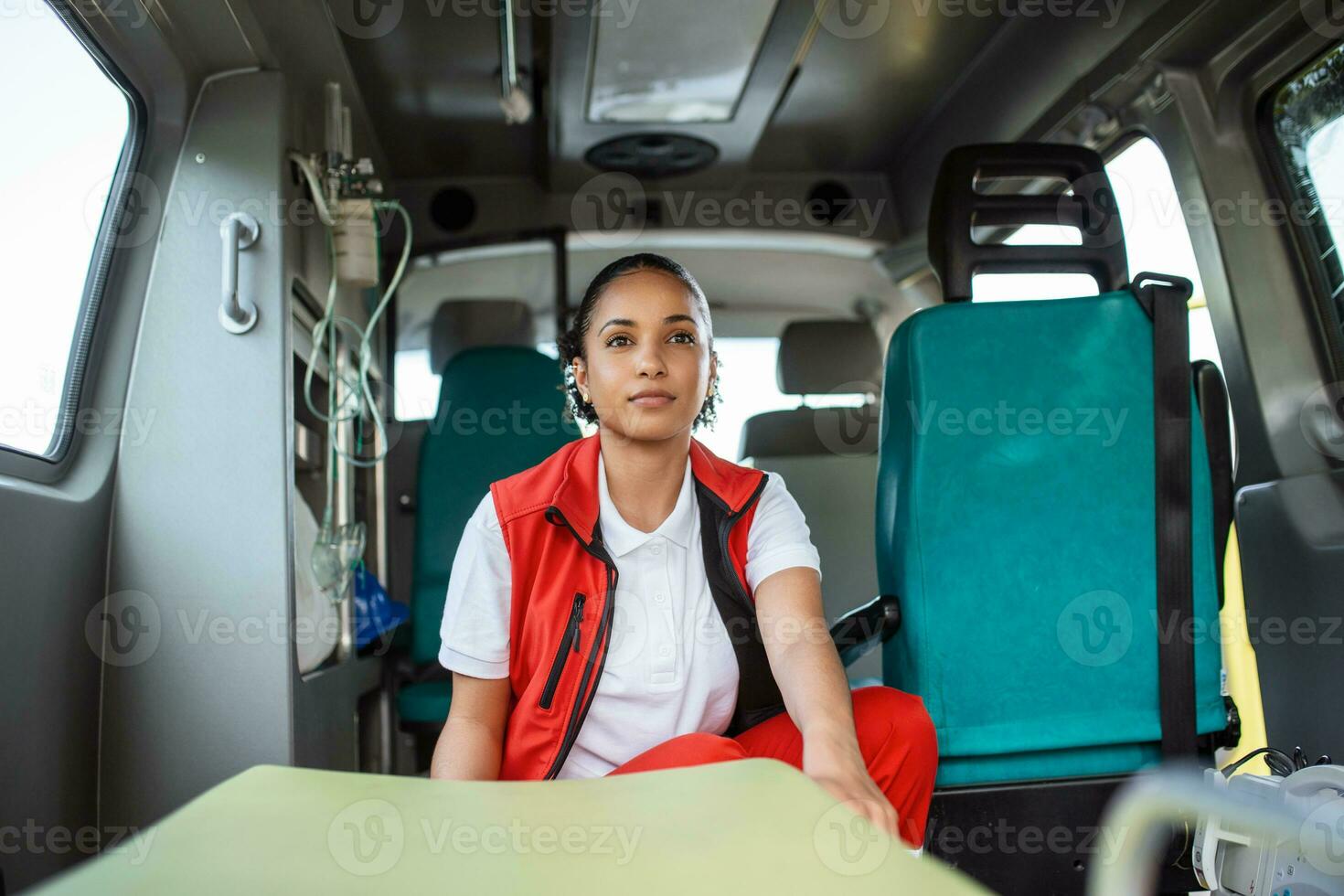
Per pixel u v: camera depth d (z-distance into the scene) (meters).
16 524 1.87
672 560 1.73
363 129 3.76
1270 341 2.71
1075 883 2.06
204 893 0.58
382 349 4.16
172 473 2.34
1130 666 2.06
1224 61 2.74
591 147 4.14
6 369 1.94
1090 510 2.06
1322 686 2.41
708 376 1.76
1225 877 1.77
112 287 2.33
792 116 4.10
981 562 2.04
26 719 1.90
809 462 3.99
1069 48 3.24
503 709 1.73
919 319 2.06
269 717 2.30
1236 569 2.90
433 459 3.77
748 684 1.76
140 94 2.29
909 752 1.70
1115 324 2.07
